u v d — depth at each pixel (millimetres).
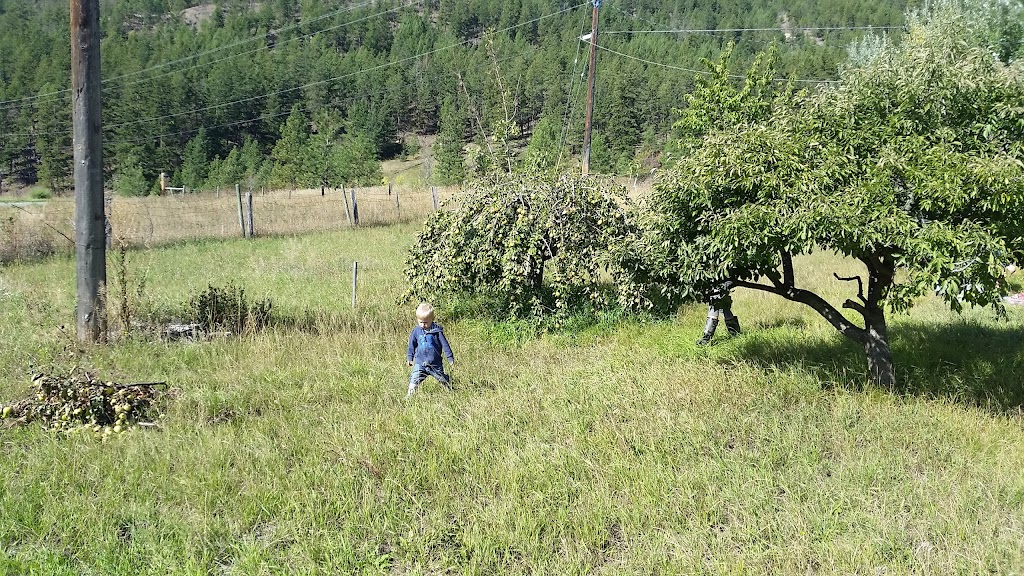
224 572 4312
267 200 30703
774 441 6070
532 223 11000
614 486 5363
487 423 6527
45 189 80188
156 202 29766
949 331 10039
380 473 5535
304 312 11367
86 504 4953
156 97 91625
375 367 8602
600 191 11773
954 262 5652
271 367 8484
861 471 5457
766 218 6191
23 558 4281
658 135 81312
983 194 5910
